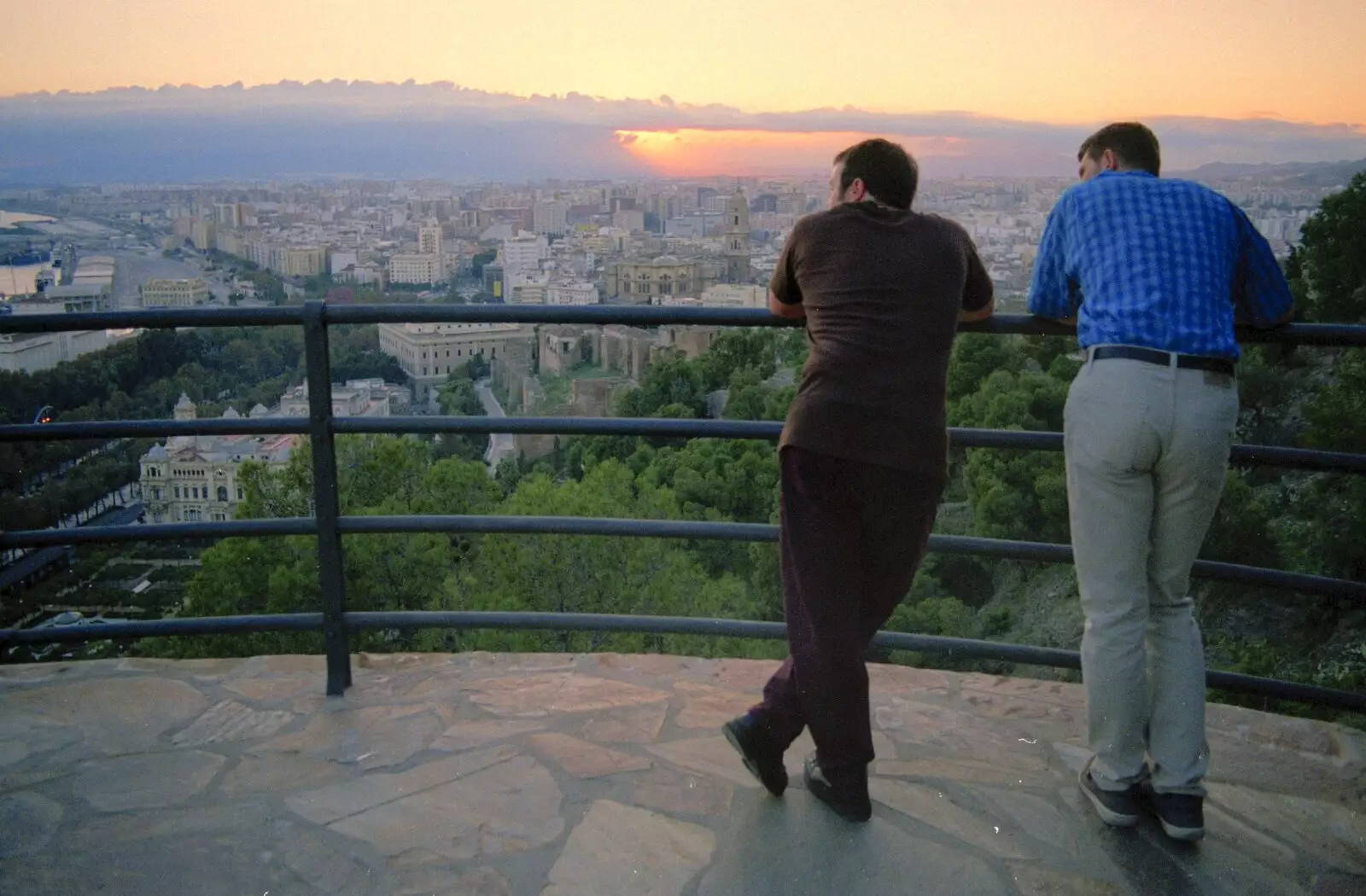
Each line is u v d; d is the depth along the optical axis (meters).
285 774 2.32
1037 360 30.38
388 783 2.28
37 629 2.79
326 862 1.98
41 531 2.65
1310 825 2.19
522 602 16.52
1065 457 2.13
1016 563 22.77
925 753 2.44
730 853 2.01
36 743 2.48
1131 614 2.09
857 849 2.03
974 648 2.74
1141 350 2.00
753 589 23.48
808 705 2.05
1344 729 2.63
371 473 20.33
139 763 2.38
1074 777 2.34
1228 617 16.22
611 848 2.02
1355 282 21.42
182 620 2.82
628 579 16.64
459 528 2.68
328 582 2.73
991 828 2.12
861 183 2.10
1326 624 14.92
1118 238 2.09
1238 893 1.95
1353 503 15.70
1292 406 20.95
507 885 1.91
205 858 2.00
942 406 2.02
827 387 1.98
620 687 2.76
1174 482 2.03
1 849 2.03
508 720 2.57
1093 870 2.00
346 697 2.72
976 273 2.21
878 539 2.03
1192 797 2.10
